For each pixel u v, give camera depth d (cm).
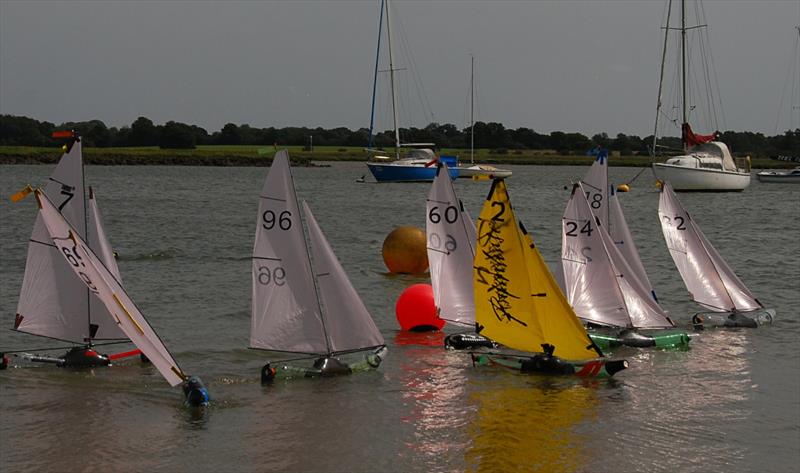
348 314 2277
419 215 6825
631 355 2472
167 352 2022
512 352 2473
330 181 12500
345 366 2256
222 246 4722
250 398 2055
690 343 2611
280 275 2244
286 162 2220
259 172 15688
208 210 6988
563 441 1797
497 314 2367
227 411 1962
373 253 4525
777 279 3769
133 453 1716
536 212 7238
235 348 2503
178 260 4181
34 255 2289
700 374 2280
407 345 2569
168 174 14338
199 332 2697
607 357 2358
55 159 17962
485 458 1703
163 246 4675
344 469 1650
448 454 1725
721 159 9619
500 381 2202
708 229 5894
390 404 2016
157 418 1914
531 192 10275
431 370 2297
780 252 4662
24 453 1708
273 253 2239
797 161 12800
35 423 1870
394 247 3816
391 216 6706
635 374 2277
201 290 3381
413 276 3781
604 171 2808
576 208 2623
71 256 2031
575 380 2219
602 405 2022
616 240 2811
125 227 5597
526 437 1814
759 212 7288
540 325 2289
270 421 1900
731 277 2944
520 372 2280
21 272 3706
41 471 1625
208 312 2989
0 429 1831
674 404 2030
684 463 1688
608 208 2808
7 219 5753
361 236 5319
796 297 3353
